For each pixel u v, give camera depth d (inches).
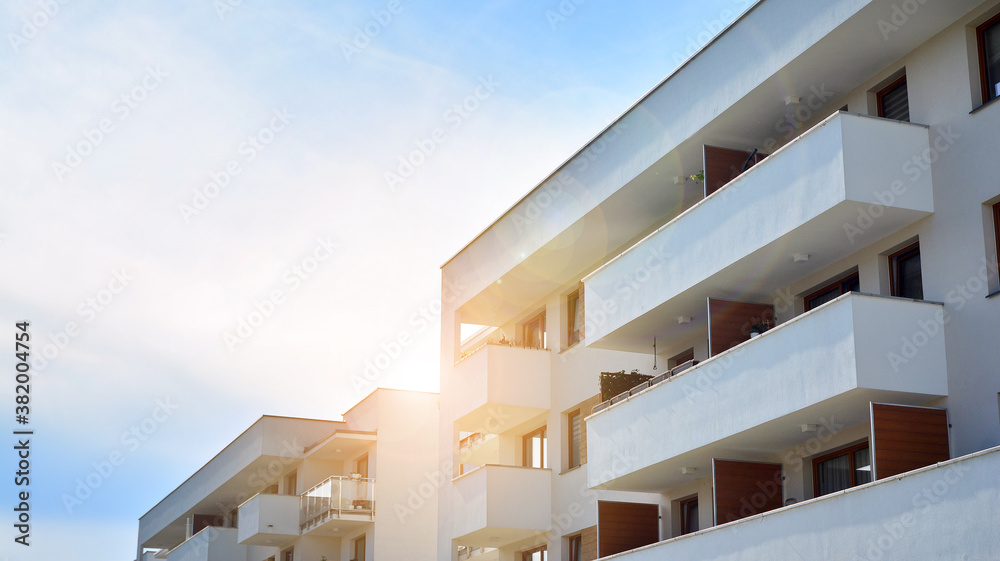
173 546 2412.6
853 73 731.4
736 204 759.7
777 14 743.1
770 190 724.7
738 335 792.9
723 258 768.3
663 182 902.4
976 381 619.5
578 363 1061.8
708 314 794.8
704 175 817.5
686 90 840.3
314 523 1555.1
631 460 845.8
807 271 767.7
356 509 1489.9
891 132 669.3
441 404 1195.9
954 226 650.2
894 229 692.1
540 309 1170.0
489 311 1203.2
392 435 1531.7
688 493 891.4
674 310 850.1
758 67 759.1
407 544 1493.6
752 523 687.7
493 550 1194.0
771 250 730.8
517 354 1101.7
